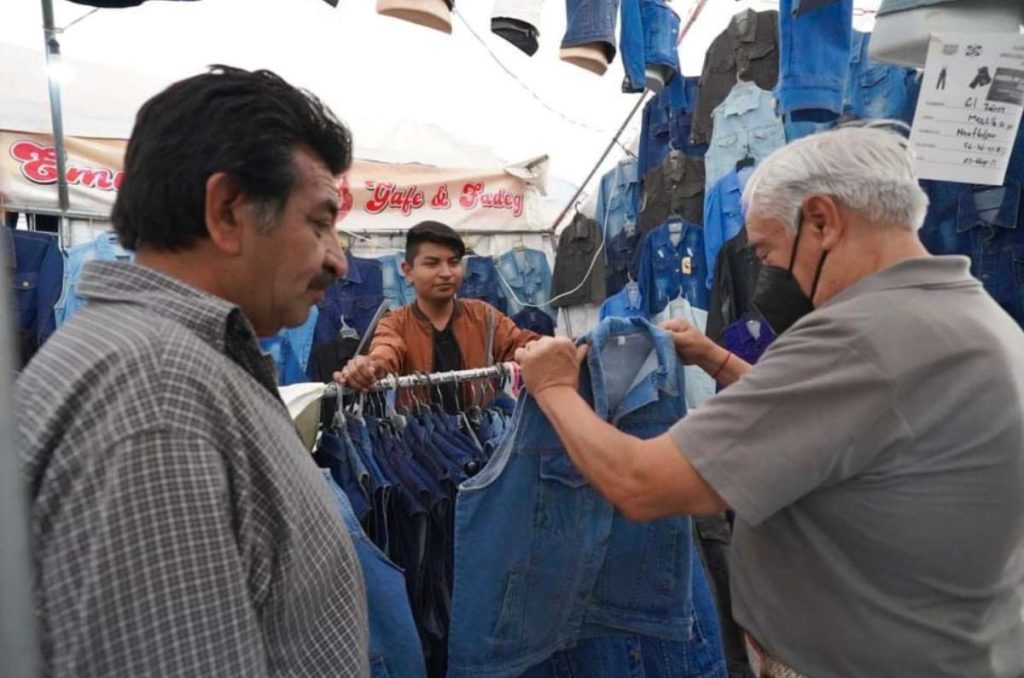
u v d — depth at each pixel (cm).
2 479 32
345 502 106
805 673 91
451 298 211
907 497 79
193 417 55
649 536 117
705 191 269
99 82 307
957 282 85
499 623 109
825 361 79
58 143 274
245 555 58
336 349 334
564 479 110
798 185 88
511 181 404
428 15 153
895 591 84
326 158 71
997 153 112
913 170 89
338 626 69
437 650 122
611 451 87
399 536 122
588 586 115
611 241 349
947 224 175
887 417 78
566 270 385
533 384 99
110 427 52
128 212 65
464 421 146
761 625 96
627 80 198
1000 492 79
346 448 121
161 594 50
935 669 83
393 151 386
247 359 68
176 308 61
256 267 67
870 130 91
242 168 63
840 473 80
